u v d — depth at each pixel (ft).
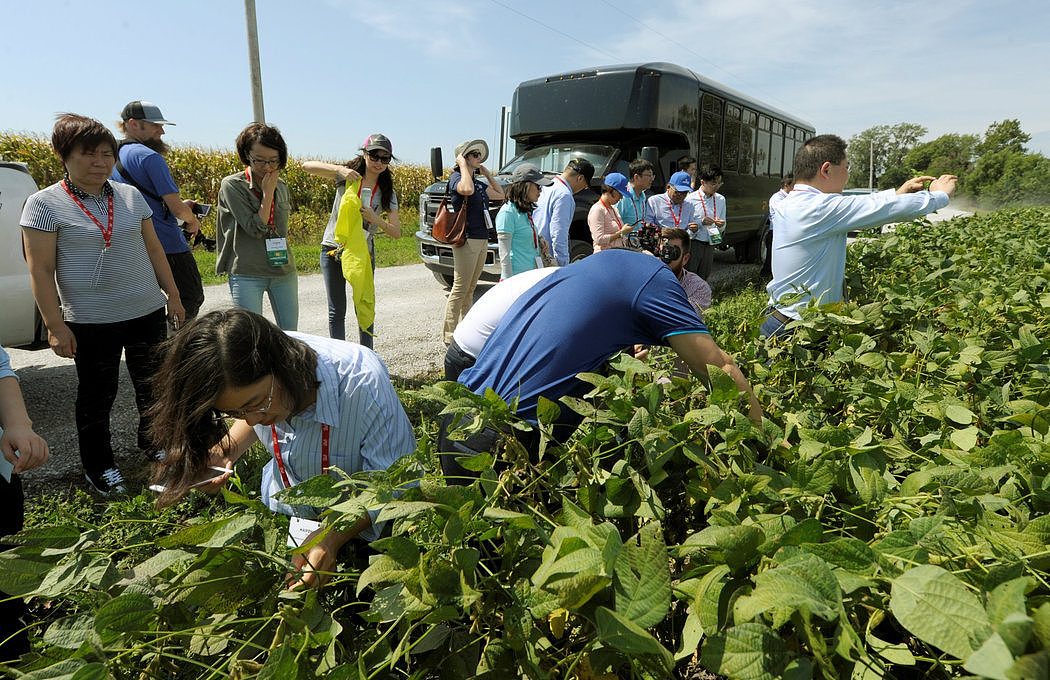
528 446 6.54
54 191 11.14
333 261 18.03
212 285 34.55
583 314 6.68
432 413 15.40
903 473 6.06
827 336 9.75
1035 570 3.61
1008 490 4.67
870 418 7.30
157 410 5.56
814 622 3.57
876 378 7.97
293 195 64.18
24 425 6.82
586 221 28.84
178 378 5.27
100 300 11.53
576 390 6.70
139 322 12.15
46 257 11.03
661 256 13.87
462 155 20.18
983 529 3.99
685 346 6.65
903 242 19.98
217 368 5.19
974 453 5.32
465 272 21.03
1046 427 6.01
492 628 3.95
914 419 7.02
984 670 2.40
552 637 4.19
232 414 5.66
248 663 3.85
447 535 3.89
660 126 31.53
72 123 10.91
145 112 15.26
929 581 3.11
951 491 4.52
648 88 31.09
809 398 8.54
